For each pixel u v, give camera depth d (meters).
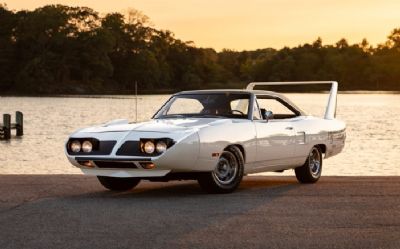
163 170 8.45
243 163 9.15
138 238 5.89
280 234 6.05
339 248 5.51
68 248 5.52
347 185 9.66
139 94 181.88
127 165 8.50
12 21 185.25
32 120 64.94
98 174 8.74
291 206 7.65
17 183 9.89
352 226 6.41
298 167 10.41
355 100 138.12
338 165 25.34
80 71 182.75
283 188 9.53
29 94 170.38
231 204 7.84
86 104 110.56
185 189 9.55
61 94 172.88
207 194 8.85
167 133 8.46
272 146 9.64
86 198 8.44
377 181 10.19
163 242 5.73
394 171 23.41
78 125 57.62
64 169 24.08
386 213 7.14
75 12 186.88
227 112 9.60
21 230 6.25
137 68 197.62
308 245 5.62
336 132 11.15
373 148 33.44
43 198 8.36
